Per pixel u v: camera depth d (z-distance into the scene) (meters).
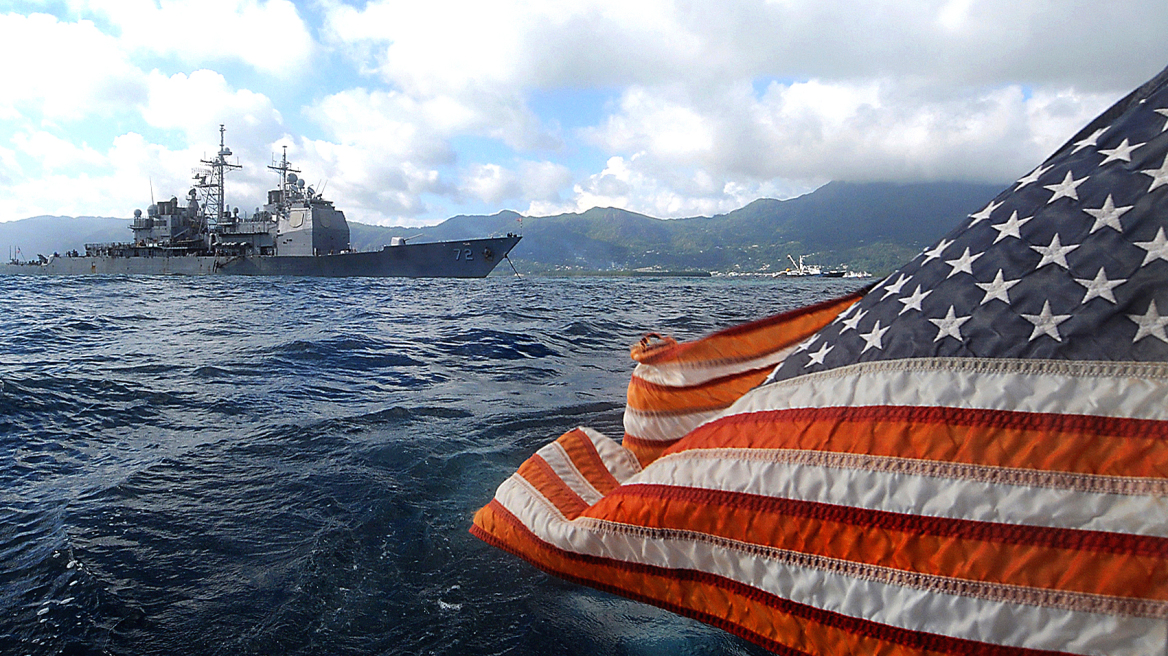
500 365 9.66
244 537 3.40
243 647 2.48
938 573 1.83
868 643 1.93
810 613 2.05
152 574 3.01
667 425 3.52
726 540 2.25
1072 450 1.75
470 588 2.91
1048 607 1.70
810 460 2.10
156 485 4.17
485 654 2.46
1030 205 2.06
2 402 6.31
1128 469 1.69
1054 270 1.92
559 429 5.73
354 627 2.61
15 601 2.77
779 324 3.40
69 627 2.58
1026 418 1.82
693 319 19.31
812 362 2.30
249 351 10.33
